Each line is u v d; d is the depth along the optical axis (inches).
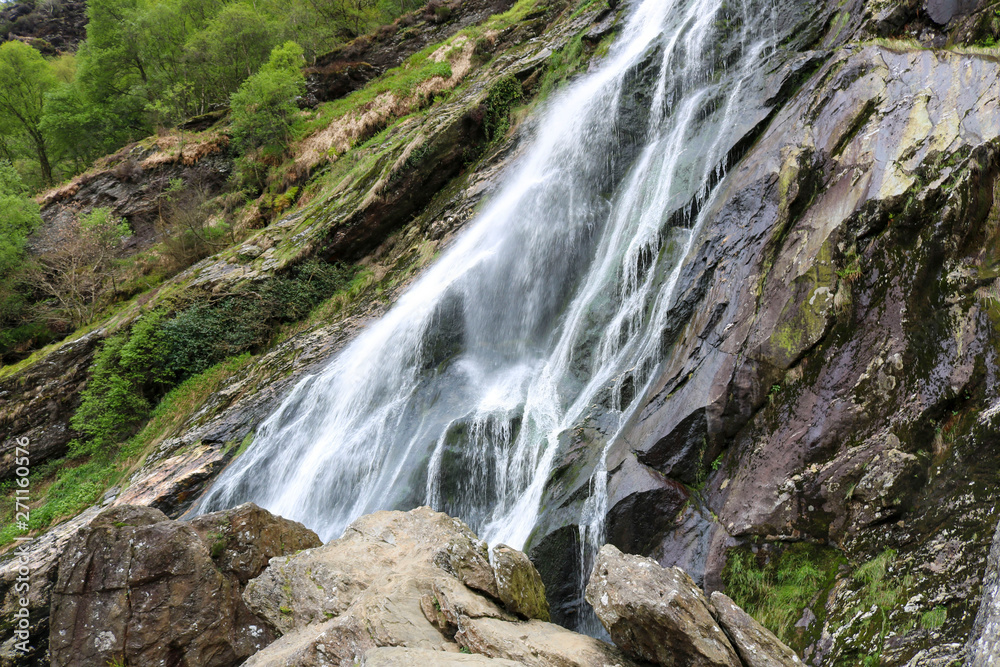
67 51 2379.4
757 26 459.5
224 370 678.5
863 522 210.4
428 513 232.5
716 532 246.2
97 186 1205.1
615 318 387.5
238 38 1338.6
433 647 163.2
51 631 217.6
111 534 229.5
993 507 176.9
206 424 588.1
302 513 444.5
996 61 257.1
